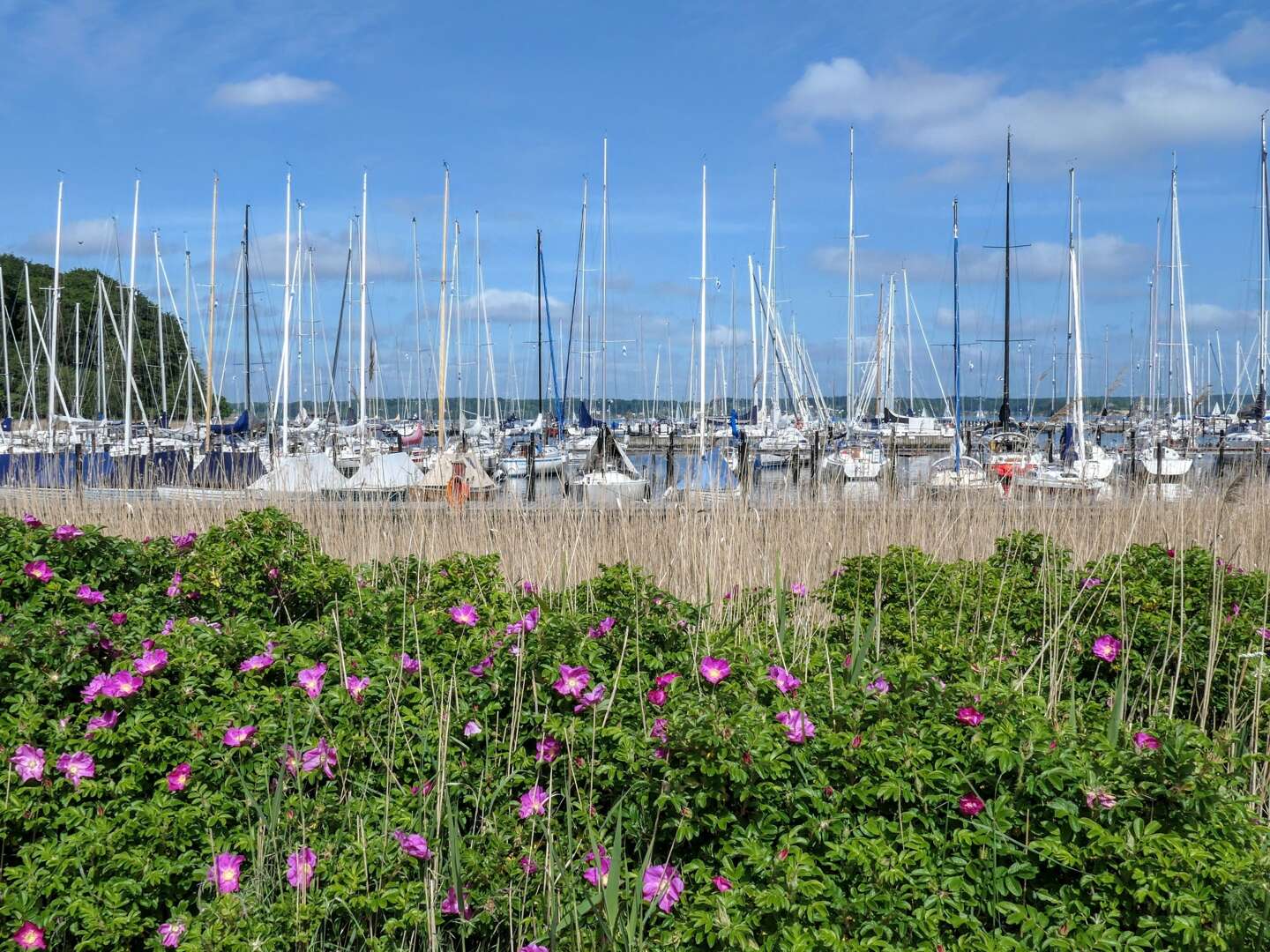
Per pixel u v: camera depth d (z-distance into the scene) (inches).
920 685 139.0
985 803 116.6
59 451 874.8
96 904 113.1
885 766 121.5
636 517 343.9
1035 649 190.7
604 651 159.2
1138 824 110.7
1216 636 178.1
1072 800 115.6
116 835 120.0
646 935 113.6
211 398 1201.4
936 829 117.3
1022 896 112.6
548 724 137.1
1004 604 207.8
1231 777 119.9
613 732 132.4
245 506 398.6
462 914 113.8
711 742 118.3
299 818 125.6
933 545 327.6
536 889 121.0
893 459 516.4
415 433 1332.4
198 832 124.3
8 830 125.0
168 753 134.0
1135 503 354.3
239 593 196.9
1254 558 328.2
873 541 329.1
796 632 206.1
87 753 132.2
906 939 103.7
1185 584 204.2
